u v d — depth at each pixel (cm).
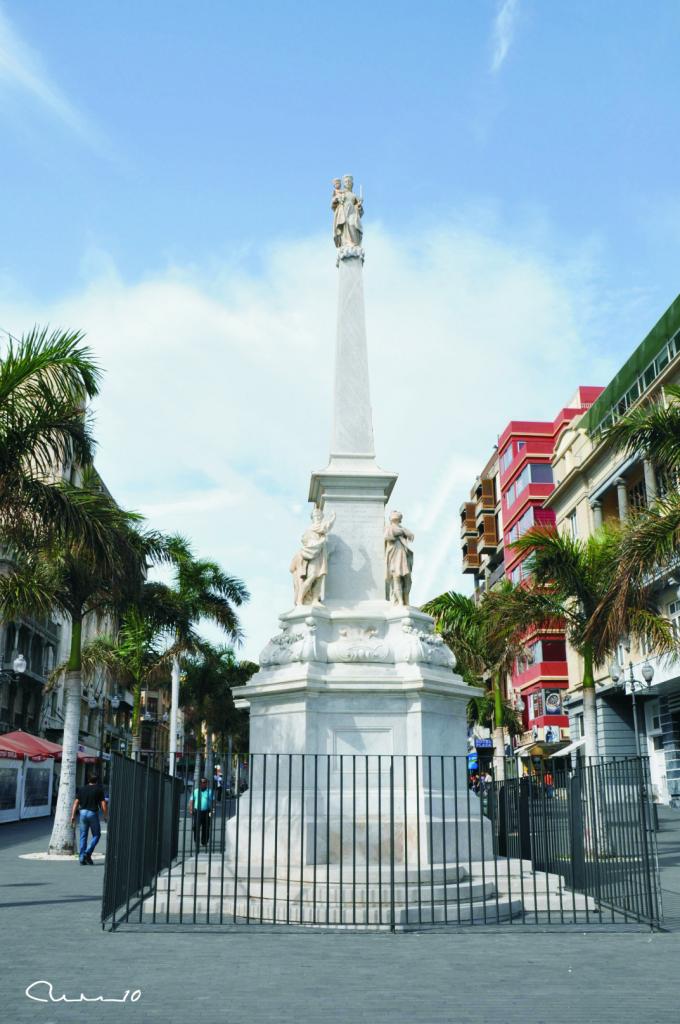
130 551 1669
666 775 3700
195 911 1077
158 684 4488
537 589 2275
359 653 1415
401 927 1040
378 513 1608
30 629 4922
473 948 923
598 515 4325
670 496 1706
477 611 2950
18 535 1512
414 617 1487
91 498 1605
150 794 1350
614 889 1201
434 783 1351
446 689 1398
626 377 4081
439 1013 659
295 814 1298
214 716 4872
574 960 862
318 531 1538
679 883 1580
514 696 5675
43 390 1438
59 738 5800
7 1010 663
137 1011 662
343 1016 649
